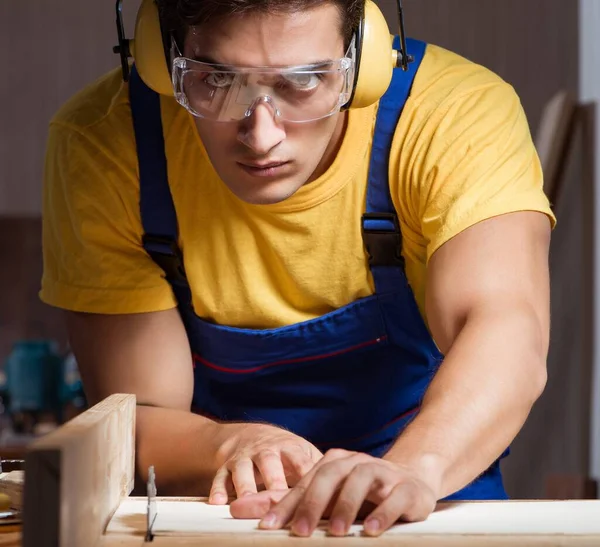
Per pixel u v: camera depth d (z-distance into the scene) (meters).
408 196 1.57
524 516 1.12
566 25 3.64
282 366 1.78
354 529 1.05
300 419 1.83
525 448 3.63
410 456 1.15
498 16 3.85
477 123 1.53
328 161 1.59
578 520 1.09
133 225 1.70
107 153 1.67
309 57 1.32
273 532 1.05
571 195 3.42
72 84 4.18
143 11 1.45
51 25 4.16
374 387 1.80
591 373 3.27
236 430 1.50
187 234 1.68
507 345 1.30
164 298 1.71
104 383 1.71
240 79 1.33
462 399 1.24
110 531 1.06
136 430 1.62
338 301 1.71
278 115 1.35
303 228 1.63
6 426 3.94
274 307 1.71
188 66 1.34
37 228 4.29
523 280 1.40
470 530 1.05
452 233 1.45
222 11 1.28
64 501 0.88
